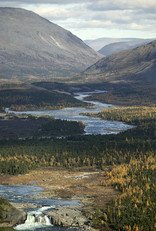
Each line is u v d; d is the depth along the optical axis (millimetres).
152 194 127000
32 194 127938
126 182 146375
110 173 162375
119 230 96438
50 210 105938
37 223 96875
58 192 133375
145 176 152750
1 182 150375
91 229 95812
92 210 109938
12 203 111875
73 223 98188
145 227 98062
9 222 94062
